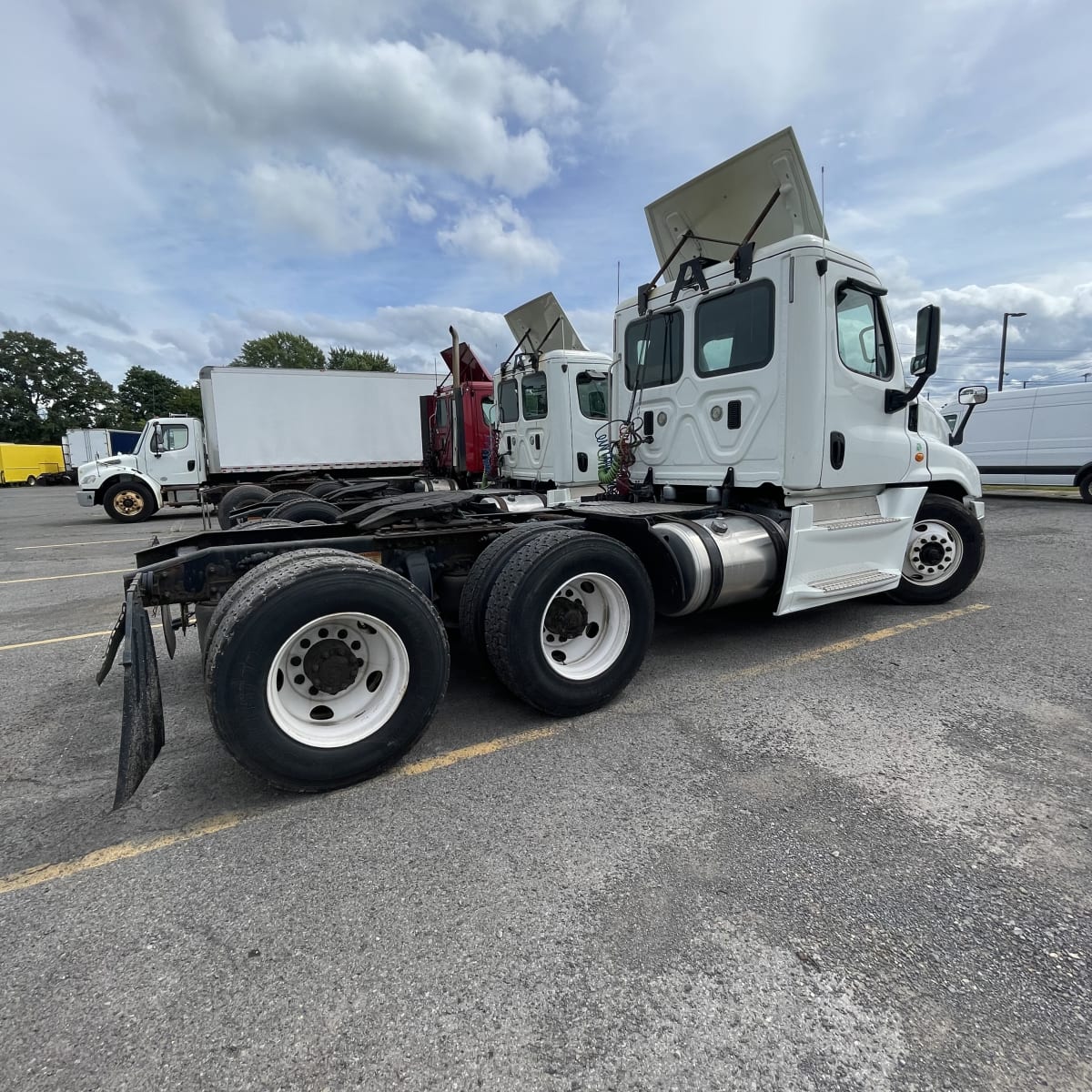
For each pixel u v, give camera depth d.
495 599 3.38
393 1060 1.56
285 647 2.67
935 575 5.75
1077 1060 1.53
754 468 4.50
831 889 2.14
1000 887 2.13
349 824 2.59
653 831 2.49
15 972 1.86
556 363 8.28
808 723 3.44
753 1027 1.63
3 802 2.82
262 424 14.43
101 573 8.69
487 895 2.14
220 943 1.96
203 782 2.97
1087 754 3.03
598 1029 1.64
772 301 4.29
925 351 4.68
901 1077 1.49
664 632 5.18
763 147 4.32
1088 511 13.14
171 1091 1.50
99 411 76.38
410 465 15.80
